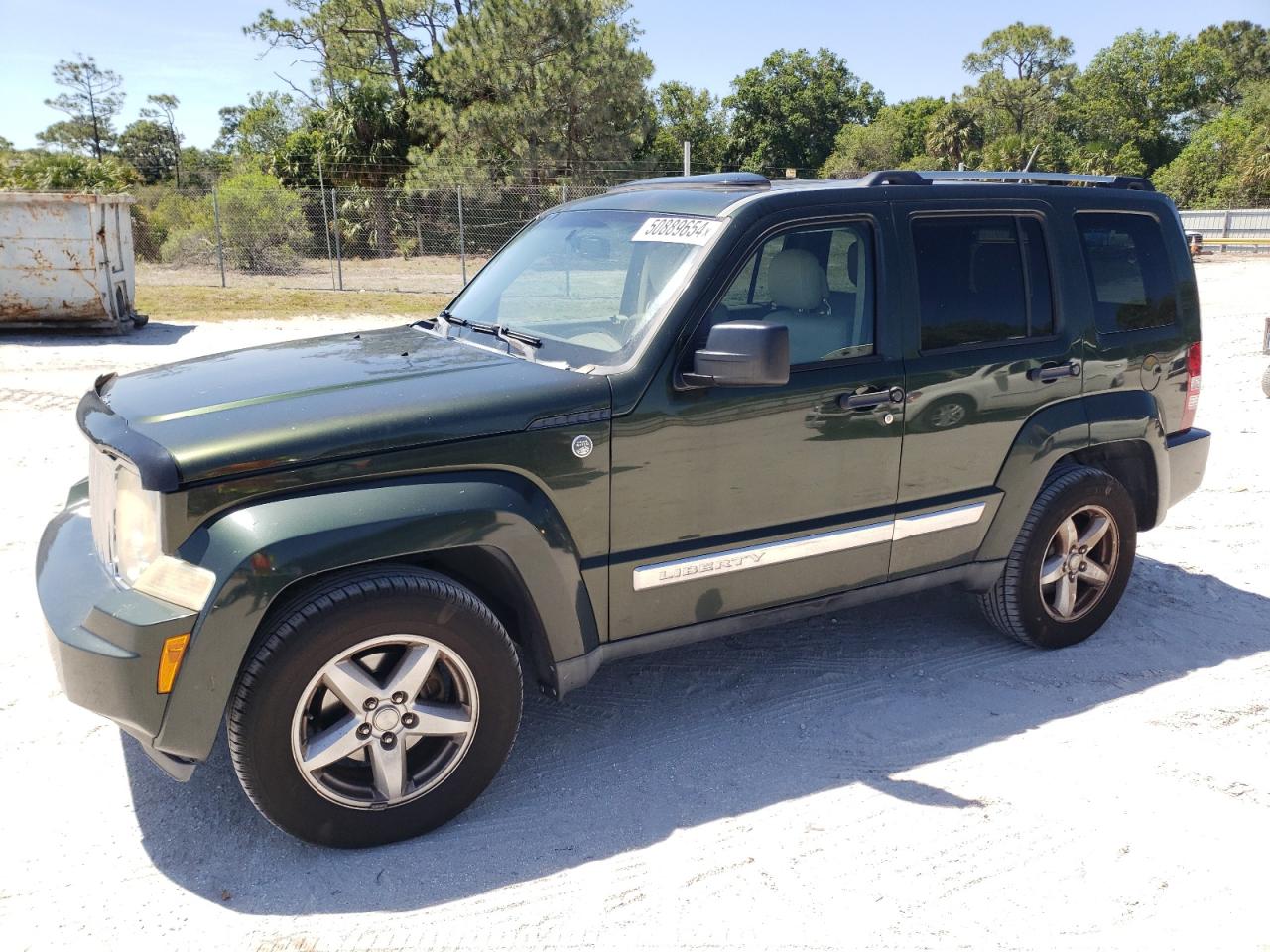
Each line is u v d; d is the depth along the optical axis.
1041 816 3.24
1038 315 4.12
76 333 14.27
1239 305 18.80
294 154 37.53
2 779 3.38
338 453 2.84
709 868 2.97
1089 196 4.33
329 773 3.00
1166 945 2.66
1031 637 4.41
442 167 31.08
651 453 3.27
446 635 2.96
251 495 2.76
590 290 3.69
